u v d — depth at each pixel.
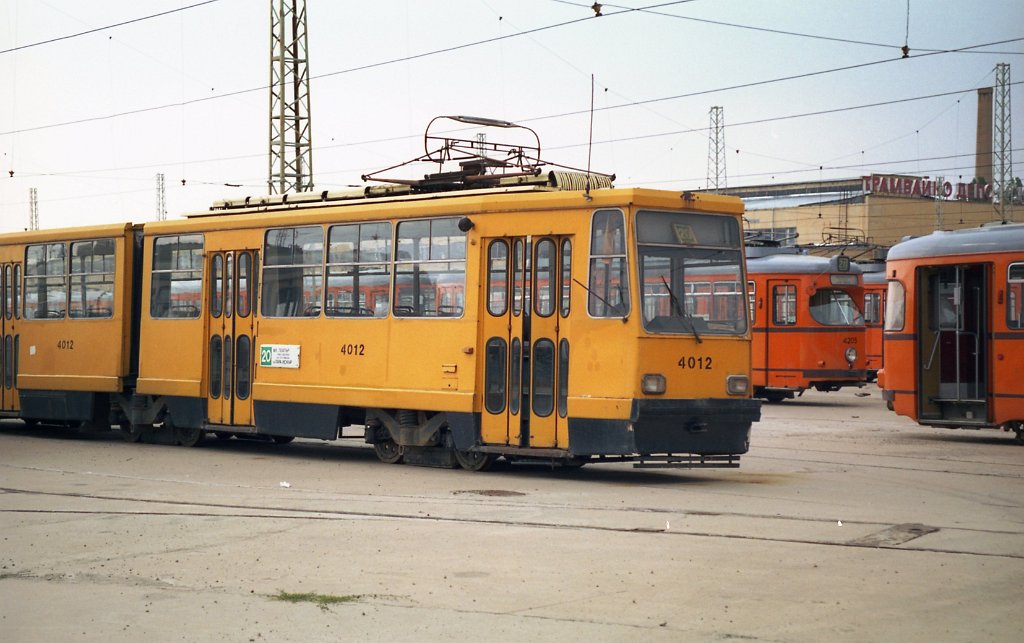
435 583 8.97
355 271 17.61
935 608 8.20
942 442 21.11
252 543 10.66
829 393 38.31
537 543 10.56
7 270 23.61
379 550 10.27
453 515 12.16
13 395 23.36
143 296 20.83
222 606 8.29
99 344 21.66
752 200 90.50
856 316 31.83
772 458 18.23
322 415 17.89
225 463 17.70
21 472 16.56
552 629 7.62
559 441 15.23
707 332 15.17
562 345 15.28
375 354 17.19
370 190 18.12
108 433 23.94
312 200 18.84
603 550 10.23
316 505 12.97
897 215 79.12
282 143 41.28
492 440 15.84
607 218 15.02
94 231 21.88
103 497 13.76
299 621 7.86
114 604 8.40
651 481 15.25
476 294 16.03
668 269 15.05
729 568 9.48
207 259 19.75
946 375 21.52
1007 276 20.58
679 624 7.74
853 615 7.99
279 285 18.67
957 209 82.19
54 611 8.22
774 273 31.75
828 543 10.56
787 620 7.85
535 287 15.55
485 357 15.98
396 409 17.22
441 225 16.53
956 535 11.03
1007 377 20.52
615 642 7.30
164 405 20.56
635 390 14.61
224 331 19.45
